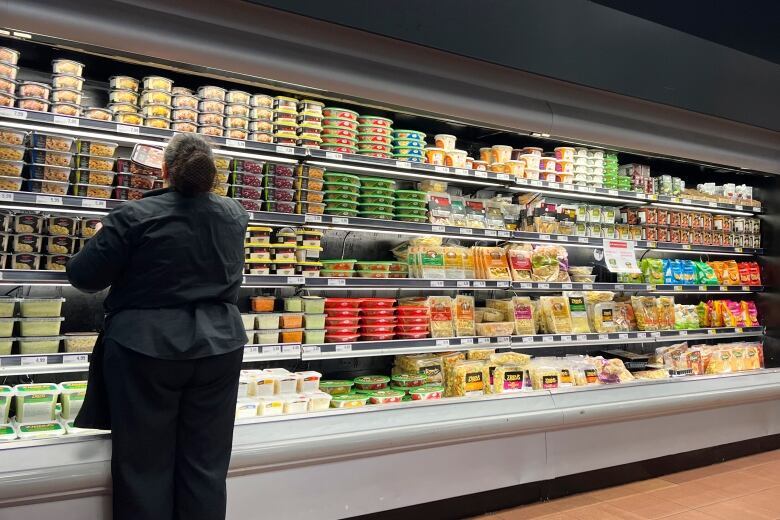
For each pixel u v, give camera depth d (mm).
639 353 5137
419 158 3779
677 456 3953
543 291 4777
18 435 2422
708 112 4270
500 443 3191
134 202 2117
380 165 3600
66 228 2877
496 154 4148
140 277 2074
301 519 2623
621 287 4734
